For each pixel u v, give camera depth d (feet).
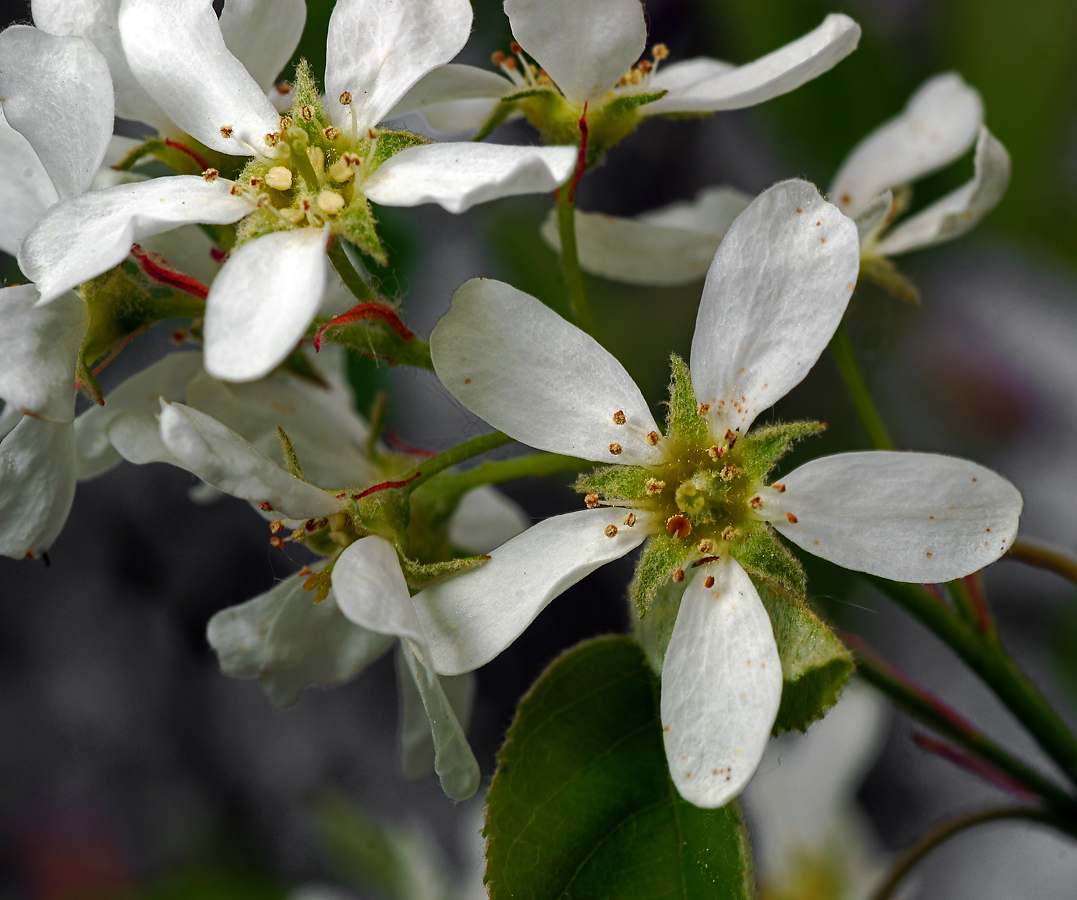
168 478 1.00
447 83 0.63
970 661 0.64
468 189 0.59
